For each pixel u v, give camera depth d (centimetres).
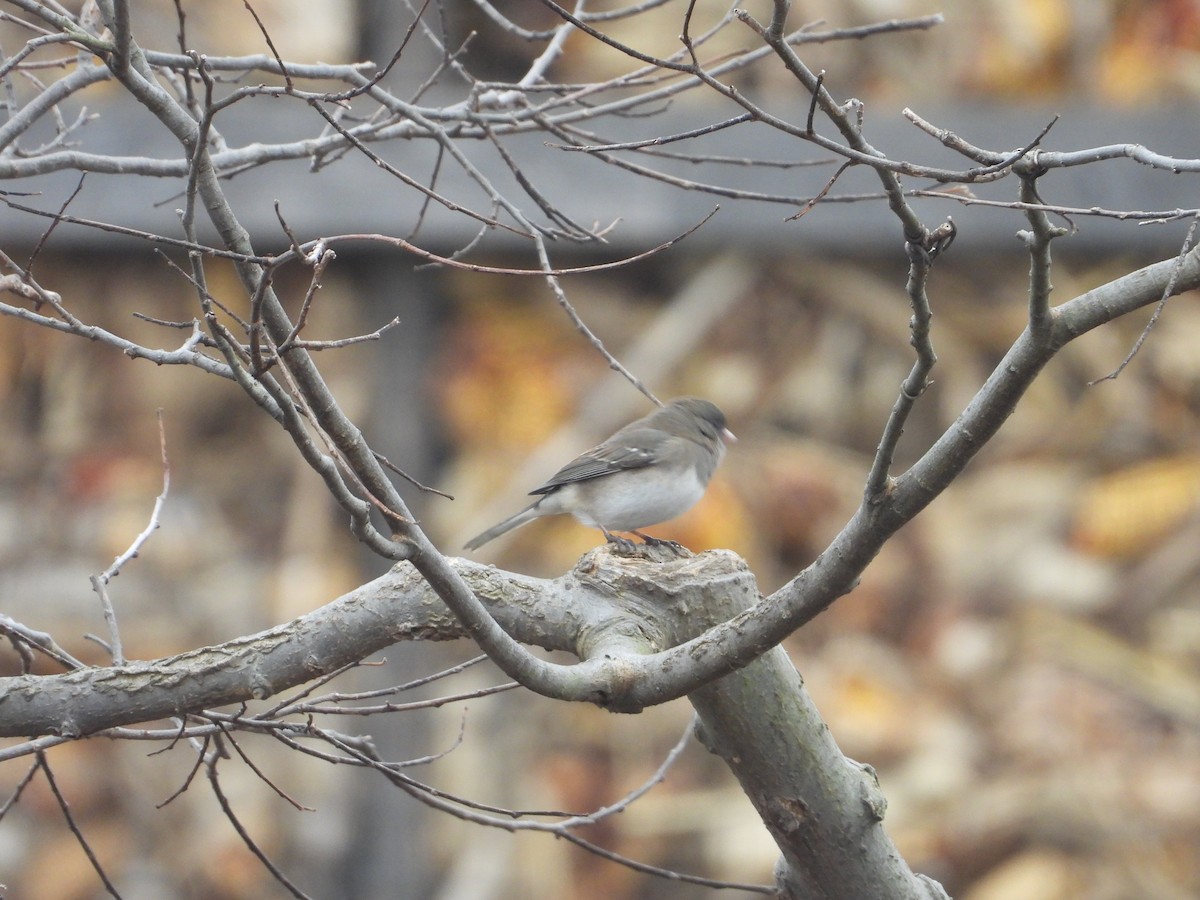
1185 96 1375
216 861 1109
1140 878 1115
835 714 1202
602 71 1294
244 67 545
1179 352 1380
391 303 1253
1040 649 1252
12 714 449
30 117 503
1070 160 356
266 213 1200
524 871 1131
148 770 1128
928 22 594
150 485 1243
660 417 928
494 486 1252
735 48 1280
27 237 1192
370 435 1252
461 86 1288
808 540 1267
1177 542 1300
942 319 1366
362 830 1143
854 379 1349
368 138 579
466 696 485
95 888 1078
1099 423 1374
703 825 1146
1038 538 1321
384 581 491
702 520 1229
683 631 509
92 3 510
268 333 381
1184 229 1298
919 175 363
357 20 1309
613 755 1184
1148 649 1255
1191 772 1162
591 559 522
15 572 1184
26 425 1248
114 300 1262
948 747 1192
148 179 1196
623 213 1243
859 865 508
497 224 493
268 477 1272
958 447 395
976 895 1124
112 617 480
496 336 1302
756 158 1267
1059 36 1386
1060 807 1148
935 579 1300
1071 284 1351
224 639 1184
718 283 1348
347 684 1166
